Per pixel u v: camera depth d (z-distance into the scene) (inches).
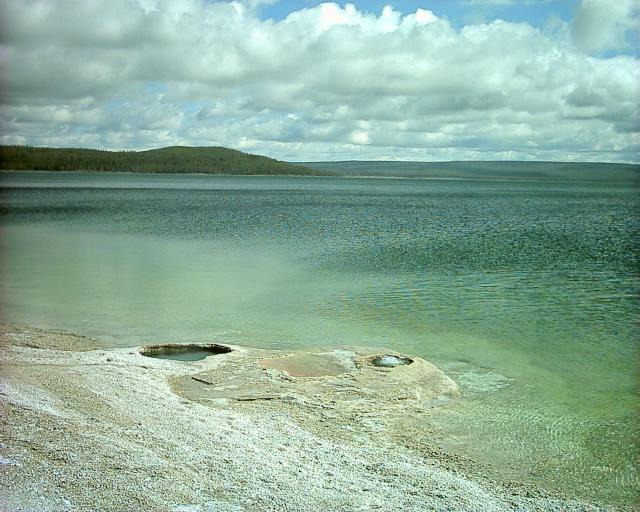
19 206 2901.1
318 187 7155.5
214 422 413.4
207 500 298.0
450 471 362.9
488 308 801.6
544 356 602.2
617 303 832.9
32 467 319.9
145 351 603.5
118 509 283.4
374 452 382.3
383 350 598.2
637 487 350.9
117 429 385.1
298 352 590.2
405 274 1052.5
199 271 1081.4
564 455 390.3
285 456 363.6
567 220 2394.2
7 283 947.3
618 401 483.8
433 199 4288.9
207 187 6186.0
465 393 498.9
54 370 510.6
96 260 1203.9
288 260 1218.0
